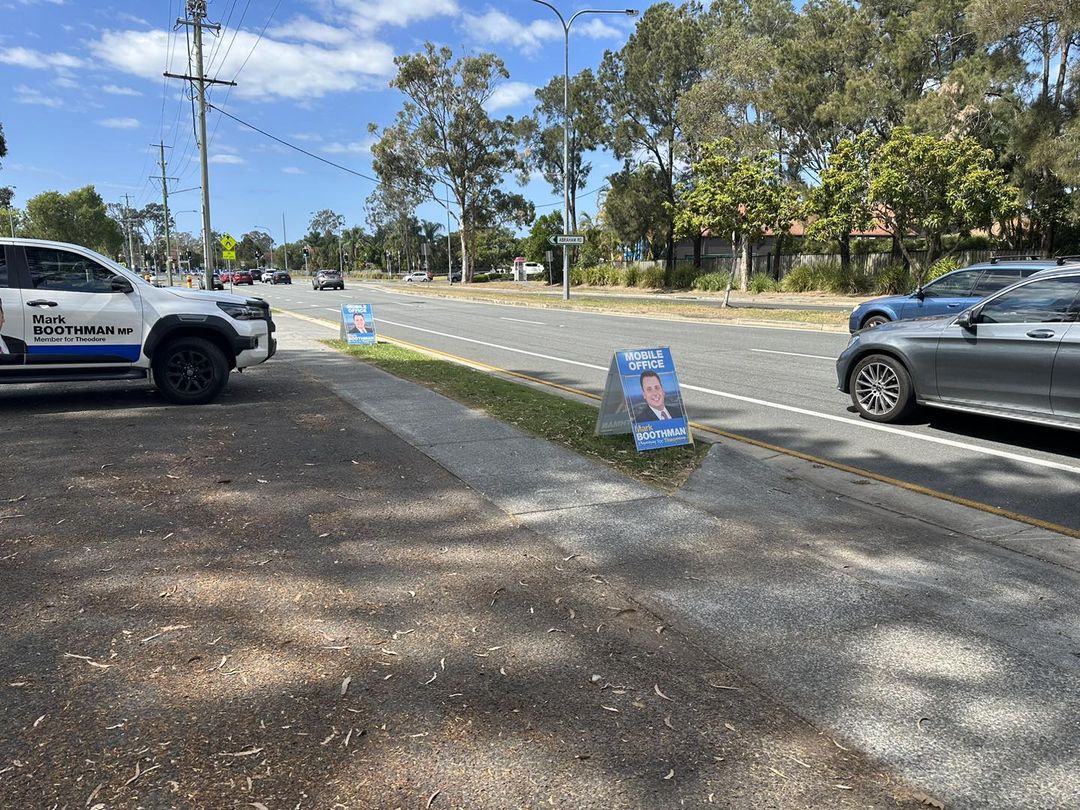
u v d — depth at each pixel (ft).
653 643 11.64
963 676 10.77
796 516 17.30
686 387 35.35
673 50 136.56
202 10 100.94
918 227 91.25
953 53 103.30
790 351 48.83
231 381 35.01
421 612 12.51
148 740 9.08
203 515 16.80
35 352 27.35
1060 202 91.04
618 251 211.61
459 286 210.38
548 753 9.00
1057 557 15.06
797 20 123.65
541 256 263.49
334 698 10.03
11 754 8.79
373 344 51.21
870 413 27.81
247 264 535.19
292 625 11.98
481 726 9.50
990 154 78.28
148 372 29.19
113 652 11.07
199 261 477.36
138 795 8.16
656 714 9.83
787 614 12.59
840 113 103.55
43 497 17.81
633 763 8.85
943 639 11.79
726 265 154.92
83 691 10.07
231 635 11.62
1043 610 12.75
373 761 8.78
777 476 20.47
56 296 27.53
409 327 70.54
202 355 29.55
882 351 27.17
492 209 220.02
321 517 16.78
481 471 20.33
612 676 10.71
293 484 19.06
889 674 10.81
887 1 111.96
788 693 10.34
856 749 9.18
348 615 12.35
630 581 13.79
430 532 16.02
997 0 78.43
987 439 24.99
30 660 10.81
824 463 21.98
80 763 8.66
